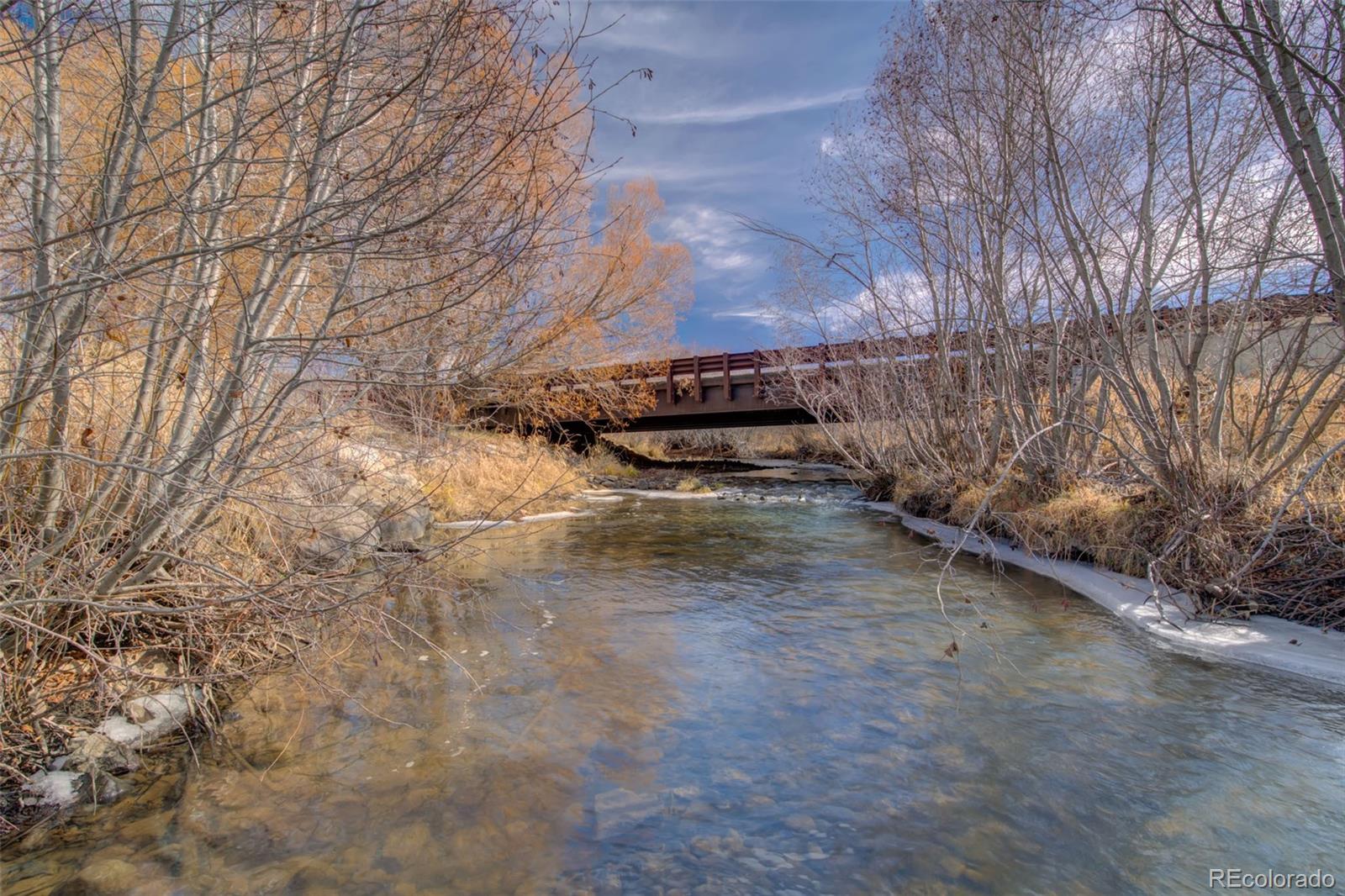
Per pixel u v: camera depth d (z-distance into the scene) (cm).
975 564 800
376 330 349
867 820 292
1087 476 797
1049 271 812
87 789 307
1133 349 747
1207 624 530
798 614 607
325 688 409
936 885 250
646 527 1134
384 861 265
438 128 335
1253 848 268
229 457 364
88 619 339
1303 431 684
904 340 1168
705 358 2122
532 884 251
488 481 1276
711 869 260
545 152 353
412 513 851
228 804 304
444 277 343
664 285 1709
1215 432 658
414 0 359
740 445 3466
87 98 372
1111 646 502
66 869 258
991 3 746
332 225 369
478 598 650
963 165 891
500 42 331
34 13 285
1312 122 497
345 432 439
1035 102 687
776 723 388
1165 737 360
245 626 417
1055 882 251
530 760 346
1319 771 323
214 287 402
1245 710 388
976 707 403
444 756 349
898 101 917
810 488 1789
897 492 1371
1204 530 577
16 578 312
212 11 325
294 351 367
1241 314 660
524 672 467
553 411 1571
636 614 609
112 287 329
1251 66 538
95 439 377
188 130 381
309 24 353
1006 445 1088
